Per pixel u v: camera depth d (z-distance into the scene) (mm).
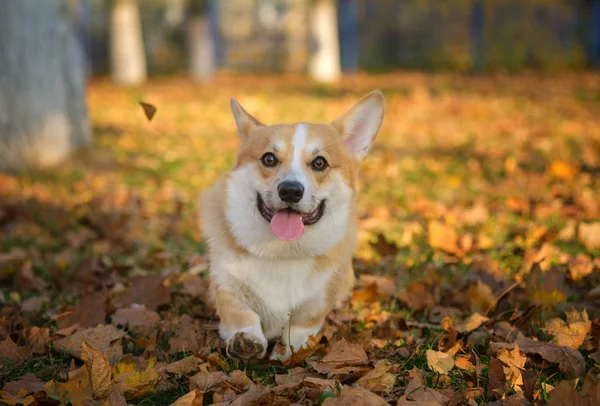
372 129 1235
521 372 1005
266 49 7867
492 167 2346
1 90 2195
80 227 1703
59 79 2340
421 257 1522
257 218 1133
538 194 1931
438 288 1326
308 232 1131
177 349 1127
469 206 1890
